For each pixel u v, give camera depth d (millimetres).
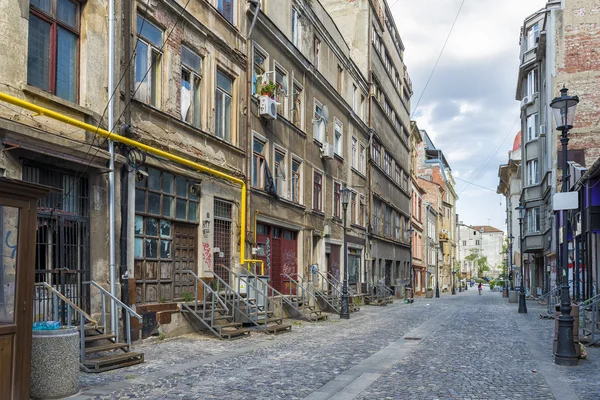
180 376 8797
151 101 13375
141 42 12953
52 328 7453
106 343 10844
